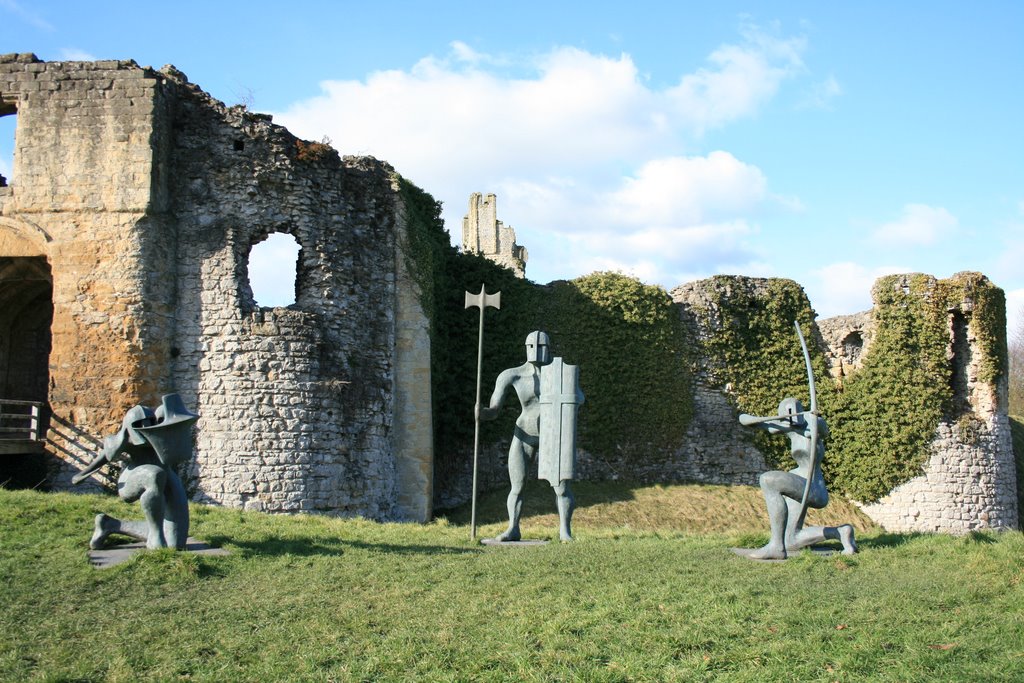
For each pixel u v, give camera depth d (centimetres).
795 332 3288
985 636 976
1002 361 3195
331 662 935
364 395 2462
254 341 2305
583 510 2761
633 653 947
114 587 1166
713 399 3209
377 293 2553
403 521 2555
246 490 2247
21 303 2817
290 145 2438
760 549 1395
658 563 1327
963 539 1439
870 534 1580
